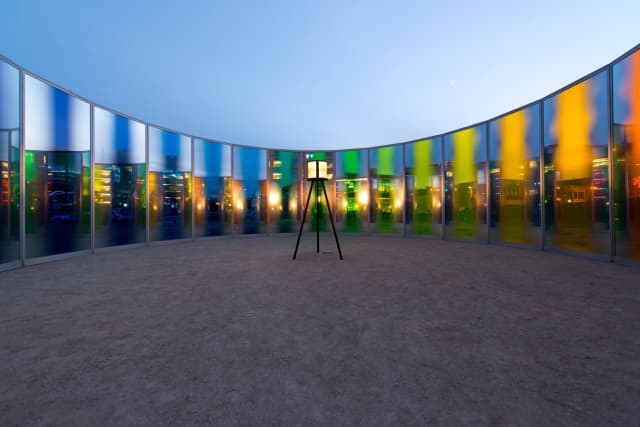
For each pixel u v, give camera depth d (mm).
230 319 3031
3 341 2539
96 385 1872
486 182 9672
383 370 2035
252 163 13195
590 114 6641
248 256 7324
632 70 5797
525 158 8414
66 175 7262
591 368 2062
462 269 5578
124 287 4352
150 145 9922
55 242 6980
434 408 1623
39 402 1701
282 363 2139
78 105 7590
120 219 8828
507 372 2012
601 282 4547
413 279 4785
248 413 1584
